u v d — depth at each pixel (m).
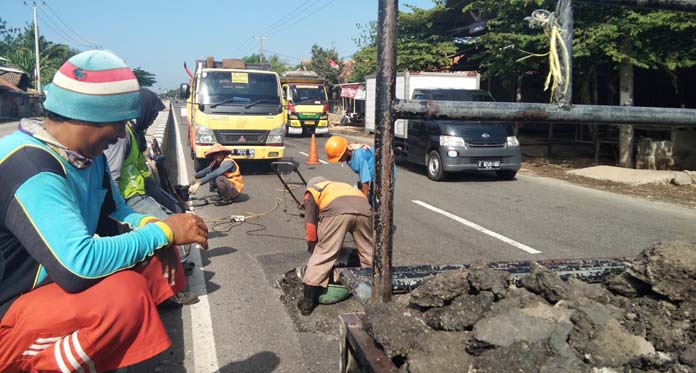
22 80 45.56
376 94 1.55
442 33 20.67
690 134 11.27
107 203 2.19
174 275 2.07
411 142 11.62
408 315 1.57
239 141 10.78
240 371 3.09
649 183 10.21
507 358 1.36
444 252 5.57
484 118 1.51
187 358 3.24
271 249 5.64
